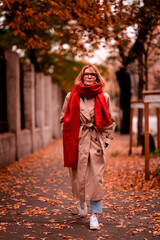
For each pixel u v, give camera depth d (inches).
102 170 146.9
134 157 375.6
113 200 191.8
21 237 131.7
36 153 466.0
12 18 308.7
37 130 514.0
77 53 350.3
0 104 350.3
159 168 271.3
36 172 297.7
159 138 400.2
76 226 146.7
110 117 151.3
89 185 144.9
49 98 652.1
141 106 376.2
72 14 272.7
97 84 147.8
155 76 909.8
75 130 145.3
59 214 164.4
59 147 567.2
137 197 196.1
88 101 148.0
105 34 306.2
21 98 448.8
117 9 274.4
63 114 157.0
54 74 754.2
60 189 222.8
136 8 286.0
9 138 345.7
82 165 144.8
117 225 148.1
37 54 561.3
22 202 186.5
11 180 252.8
